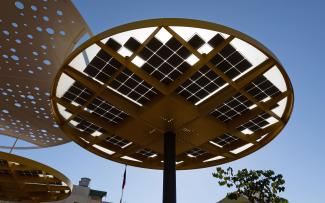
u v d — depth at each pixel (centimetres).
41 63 2680
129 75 1819
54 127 3706
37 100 3225
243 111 2098
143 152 2764
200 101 2005
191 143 2450
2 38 2416
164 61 1706
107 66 1758
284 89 1859
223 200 3781
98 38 1528
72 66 1773
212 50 1603
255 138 2330
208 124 2150
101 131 2444
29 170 3022
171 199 1936
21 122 3769
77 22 2319
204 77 1794
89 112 2209
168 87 1864
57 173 3048
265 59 1658
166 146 2211
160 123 2167
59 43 2483
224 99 1869
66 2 2120
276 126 2194
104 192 5622
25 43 2462
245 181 2673
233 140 2481
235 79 1803
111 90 1962
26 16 2212
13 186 3409
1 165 2961
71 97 2031
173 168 2114
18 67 2750
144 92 1950
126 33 1545
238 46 1585
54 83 1853
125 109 2017
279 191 2614
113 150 2647
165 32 1532
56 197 3625
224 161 2700
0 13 2175
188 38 1559
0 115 3641
